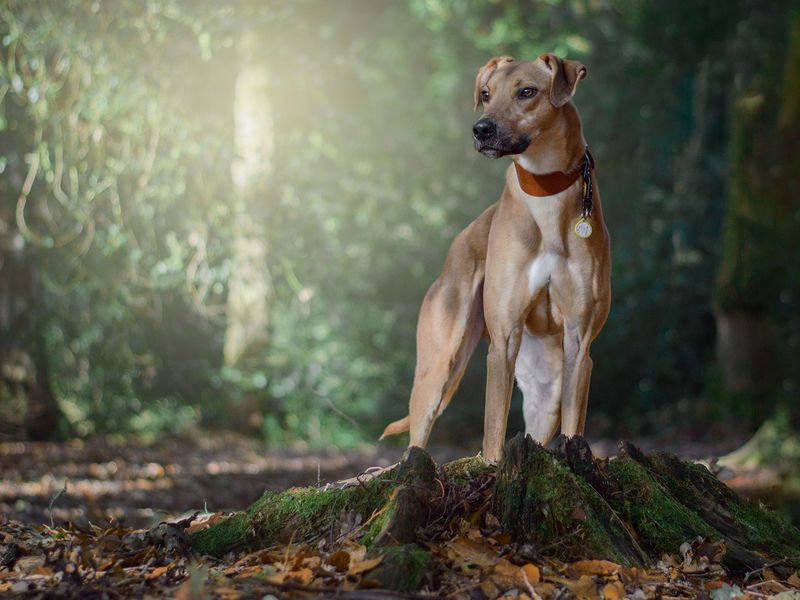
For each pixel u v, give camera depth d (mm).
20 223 12227
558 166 4734
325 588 3457
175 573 3867
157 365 17406
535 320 5023
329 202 16328
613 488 4273
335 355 18344
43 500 8805
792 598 3785
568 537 3971
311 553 3855
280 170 15742
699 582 3947
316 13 17609
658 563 4039
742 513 4555
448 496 4094
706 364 18984
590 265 4812
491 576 3654
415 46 19531
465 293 5328
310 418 17781
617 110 20125
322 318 18391
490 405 4887
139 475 11383
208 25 12305
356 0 19250
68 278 15188
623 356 18594
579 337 4879
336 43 17766
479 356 18391
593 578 3730
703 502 4480
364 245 18516
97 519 8086
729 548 4203
